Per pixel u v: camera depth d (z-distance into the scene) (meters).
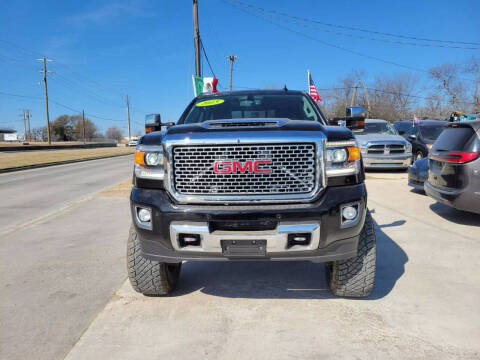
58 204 8.45
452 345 2.45
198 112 4.05
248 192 2.62
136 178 2.86
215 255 2.69
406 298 3.14
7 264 4.25
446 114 46.88
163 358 2.38
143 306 3.12
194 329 2.72
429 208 6.75
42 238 5.39
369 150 11.93
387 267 3.87
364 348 2.43
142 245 2.87
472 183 5.13
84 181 13.28
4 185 12.38
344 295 3.13
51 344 2.56
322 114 3.88
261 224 2.60
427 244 4.63
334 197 2.61
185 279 3.73
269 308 3.03
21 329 2.77
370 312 2.92
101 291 3.44
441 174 5.74
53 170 18.75
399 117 51.66
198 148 2.65
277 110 3.92
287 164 2.61
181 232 2.65
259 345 2.49
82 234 5.56
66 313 3.01
